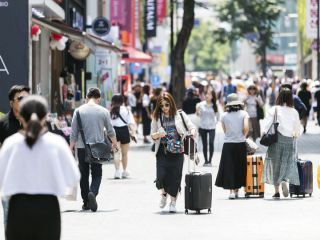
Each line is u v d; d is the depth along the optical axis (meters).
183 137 30.83
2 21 41.28
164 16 124.44
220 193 37.25
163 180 30.91
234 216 29.89
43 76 52.19
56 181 16.89
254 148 35.00
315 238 24.98
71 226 27.83
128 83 92.19
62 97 58.25
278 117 34.66
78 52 61.09
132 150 61.25
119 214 30.59
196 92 56.72
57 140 17.03
